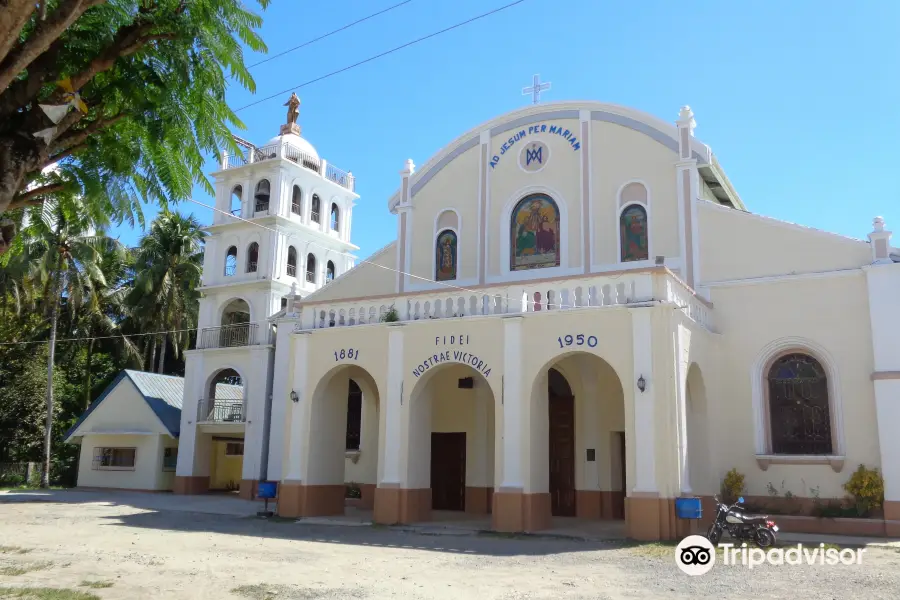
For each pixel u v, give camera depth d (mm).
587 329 17250
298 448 20844
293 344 21453
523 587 10836
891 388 17375
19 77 8930
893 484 16922
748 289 19688
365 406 27031
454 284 23344
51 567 12586
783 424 18953
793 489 18266
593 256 21453
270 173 34875
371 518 20234
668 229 20734
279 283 33469
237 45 10016
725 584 10977
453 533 17281
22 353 39844
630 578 11555
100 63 8727
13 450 39375
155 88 9383
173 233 44469
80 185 9711
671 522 15617
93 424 36531
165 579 11477
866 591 10359
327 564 13055
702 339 18766
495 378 18172
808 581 11164
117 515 22438
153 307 44125
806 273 19047
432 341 19234
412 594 10320
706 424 18484
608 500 20859
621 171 21625
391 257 25453
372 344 20188
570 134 22547
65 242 35656
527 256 22562
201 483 33188
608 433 21297
